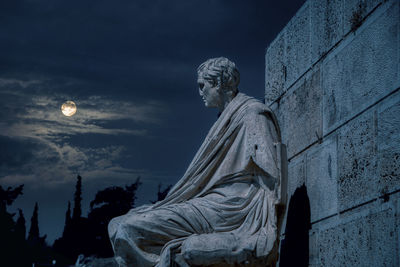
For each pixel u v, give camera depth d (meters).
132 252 5.16
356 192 4.80
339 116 5.25
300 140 6.18
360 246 4.66
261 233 5.00
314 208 5.65
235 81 5.76
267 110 5.41
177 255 5.00
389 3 4.48
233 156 5.38
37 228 26.42
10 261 21.61
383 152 4.41
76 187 26.62
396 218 4.16
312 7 6.10
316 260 5.52
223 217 5.15
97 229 18.08
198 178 5.45
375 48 4.65
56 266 17.61
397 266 4.11
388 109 4.39
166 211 5.22
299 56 6.40
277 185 5.12
